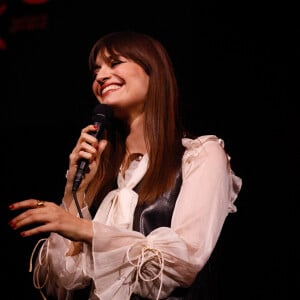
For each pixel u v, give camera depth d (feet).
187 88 23.97
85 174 15.03
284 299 21.22
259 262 21.77
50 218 12.60
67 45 27.25
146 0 25.53
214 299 14.84
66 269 14.47
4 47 28.17
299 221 21.50
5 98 27.96
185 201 13.83
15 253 26.99
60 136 27.43
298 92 22.38
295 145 22.00
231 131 23.12
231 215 22.36
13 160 27.91
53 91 27.35
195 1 24.57
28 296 26.55
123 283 13.05
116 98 15.40
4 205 27.63
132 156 15.83
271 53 23.06
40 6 27.86
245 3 23.77
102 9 26.58
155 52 15.89
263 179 22.29
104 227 13.00
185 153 15.01
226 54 23.80
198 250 13.15
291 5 23.00
